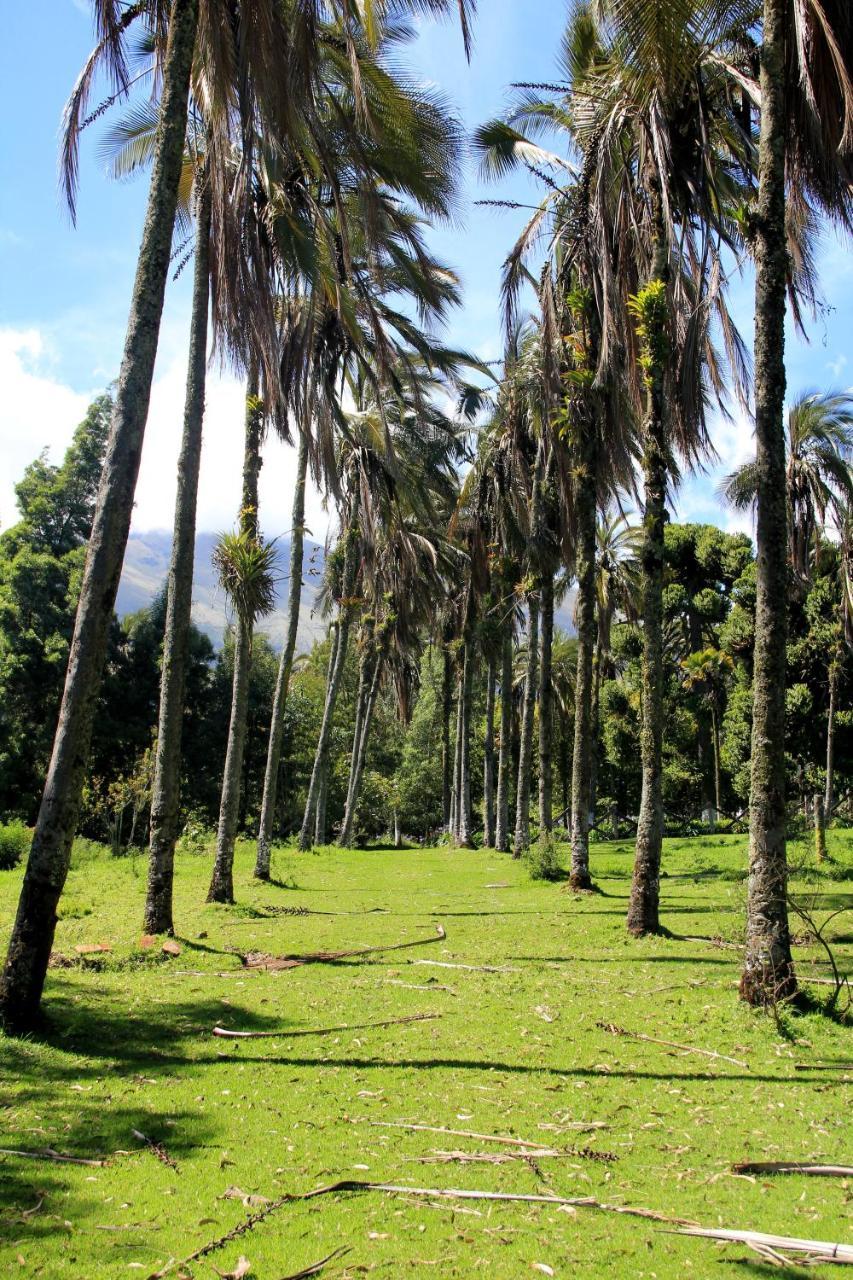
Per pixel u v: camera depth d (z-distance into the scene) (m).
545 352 15.61
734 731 31.03
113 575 7.14
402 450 28.09
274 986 8.41
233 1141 4.68
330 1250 3.54
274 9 8.14
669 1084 5.67
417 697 53.28
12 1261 3.39
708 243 11.22
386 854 32.16
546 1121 5.01
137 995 7.98
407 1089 5.52
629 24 9.09
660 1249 3.57
